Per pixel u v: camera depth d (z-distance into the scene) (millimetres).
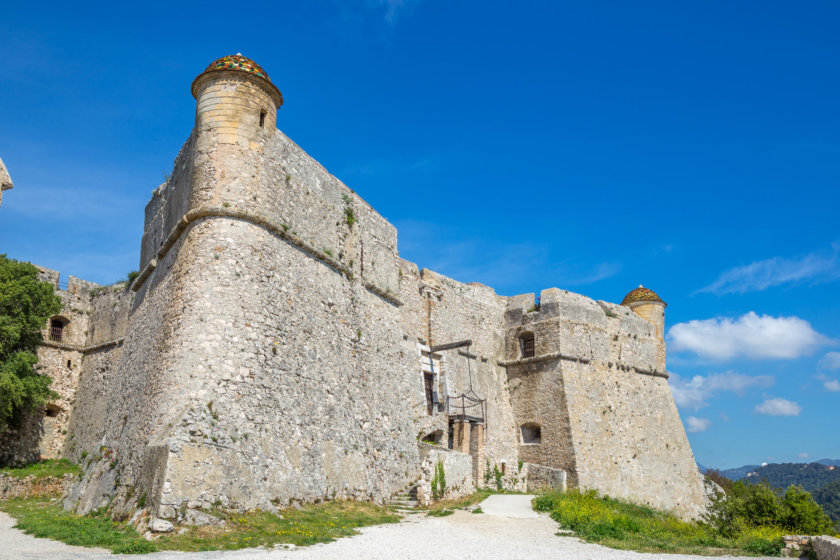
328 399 22469
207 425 17547
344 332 24766
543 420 36500
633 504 36250
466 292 37469
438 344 33781
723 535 23719
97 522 16562
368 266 28016
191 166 21781
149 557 12992
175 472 16172
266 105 22406
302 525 17047
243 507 17359
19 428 30172
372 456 24109
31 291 28312
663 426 41812
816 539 17062
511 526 19859
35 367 31797
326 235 24953
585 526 19688
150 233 27656
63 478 25844
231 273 19984
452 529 18734
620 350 40719
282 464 19297
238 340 19391
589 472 35062
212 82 21938
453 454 26578
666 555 16031
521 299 39844
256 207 21219
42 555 12945
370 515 20391
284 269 22078
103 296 33750
